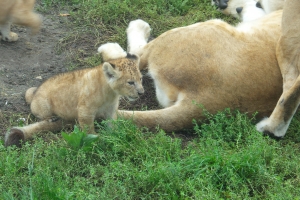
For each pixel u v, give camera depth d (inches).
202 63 247.8
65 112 240.7
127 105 270.4
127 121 236.8
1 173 215.2
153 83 282.4
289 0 244.2
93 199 200.4
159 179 210.4
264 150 226.8
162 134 234.5
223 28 256.4
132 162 225.5
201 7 350.0
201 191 204.4
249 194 213.9
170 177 210.5
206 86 245.9
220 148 228.7
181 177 214.1
